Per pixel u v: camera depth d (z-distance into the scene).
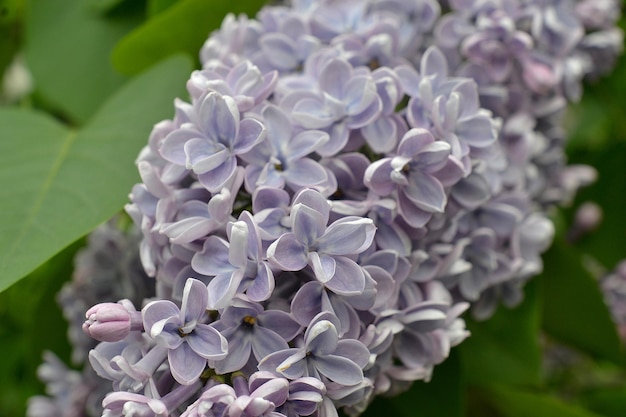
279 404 0.33
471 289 0.39
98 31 0.46
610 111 0.54
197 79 0.35
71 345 0.45
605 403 0.51
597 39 0.45
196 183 0.35
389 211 0.35
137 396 0.33
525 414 0.44
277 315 0.34
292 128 0.35
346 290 0.33
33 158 0.39
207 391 0.32
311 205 0.33
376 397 0.40
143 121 0.40
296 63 0.39
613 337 0.45
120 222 0.43
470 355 0.42
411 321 0.36
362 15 0.39
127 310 0.33
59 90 0.46
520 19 0.41
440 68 0.37
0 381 0.53
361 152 0.37
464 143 0.36
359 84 0.36
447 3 0.42
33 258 0.36
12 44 0.52
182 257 0.35
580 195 0.52
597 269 0.51
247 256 0.33
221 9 0.42
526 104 0.41
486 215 0.39
